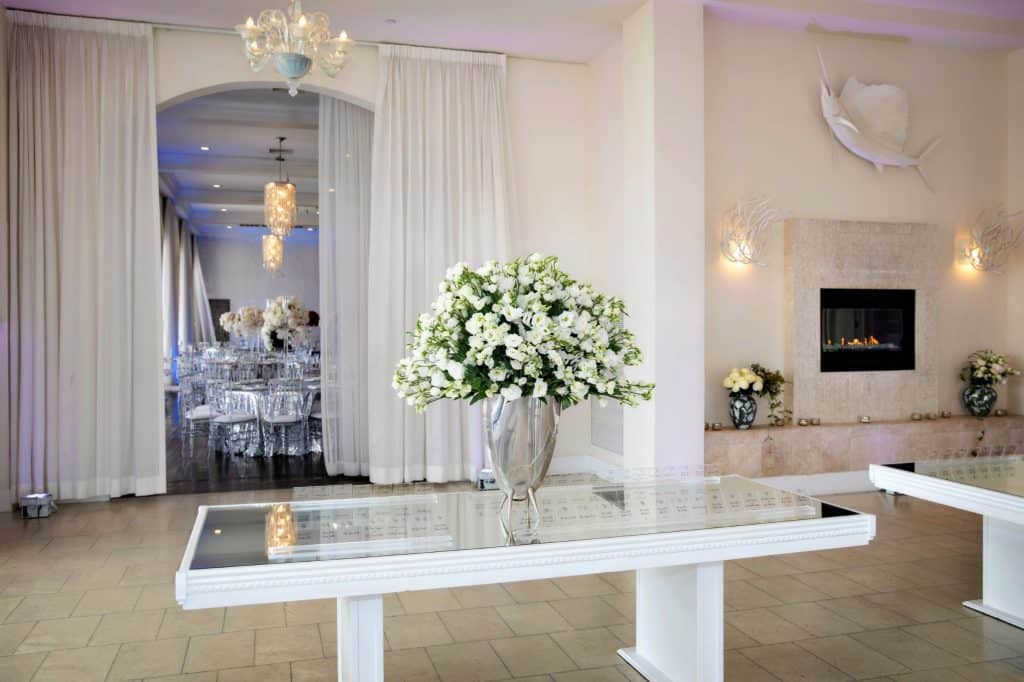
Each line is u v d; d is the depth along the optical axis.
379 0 6.38
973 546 5.52
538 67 7.93
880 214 7.52
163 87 6.96
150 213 6.91
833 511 3.14
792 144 7.24
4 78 6.49
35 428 6.65
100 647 3.84
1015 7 7.12
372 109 7.59
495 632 4.06
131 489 6.98
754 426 6.99
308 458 8.95
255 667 3.63
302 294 19.91
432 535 2.74
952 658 3.72
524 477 2.94
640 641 3.68
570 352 2.89
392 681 3.49
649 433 6.46
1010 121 7.90
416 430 7.58
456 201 7.62
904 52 7.59
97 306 6.80
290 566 2.43
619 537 2.76
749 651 3.81
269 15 4.52
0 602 4.44
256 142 11.30
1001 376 7.55
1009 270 7.93
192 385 10.52
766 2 6.61
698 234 6.47
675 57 6.40
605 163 7.64
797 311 7.09
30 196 6.62
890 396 7.39
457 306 2.85
